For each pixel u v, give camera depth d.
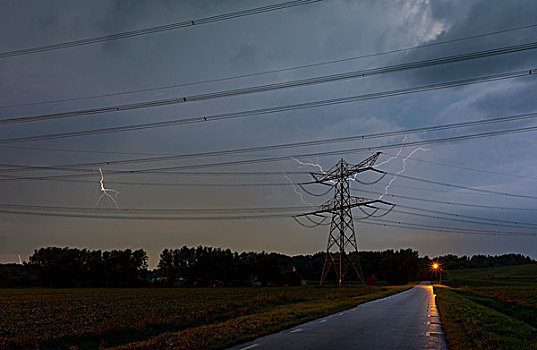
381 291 69.94
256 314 26.11
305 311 27.55
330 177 76.94
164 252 156.00
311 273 187.75
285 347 13.85
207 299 49.81
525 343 14.20
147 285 145.12
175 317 26.00
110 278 143.00
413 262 169.50
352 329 18.84
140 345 14.34
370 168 68.81
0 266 145.00
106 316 29.06
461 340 15.01
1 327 22.94
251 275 157.88
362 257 182.75
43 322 25.62
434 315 26.33
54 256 141.50
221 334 16.66
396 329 18.91
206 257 154.38
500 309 35.56
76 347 16.44
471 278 173.25
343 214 80.50
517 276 171.88
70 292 82.94
